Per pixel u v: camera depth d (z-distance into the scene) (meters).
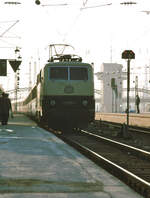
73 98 39.25
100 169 14.51
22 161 16.42
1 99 40.31
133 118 62.06
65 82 39.25
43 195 10.02
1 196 9.84
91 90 39.62
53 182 11.80
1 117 40.69
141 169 19.78
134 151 25.67
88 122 39.88
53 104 39.00
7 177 12.59
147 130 48.03
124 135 36.38
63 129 46.53
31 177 12.62
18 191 10.47
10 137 28.77
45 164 15.61
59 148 21.77
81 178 12.57
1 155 18.42
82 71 39.72
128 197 10.01
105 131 48.16
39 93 43.50
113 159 23.59
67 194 10.20
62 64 39.56
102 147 30.06
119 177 16.88
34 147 22.16
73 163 15.94
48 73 39.38
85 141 34.50
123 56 31.97
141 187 13.73
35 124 48.25
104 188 11.10
